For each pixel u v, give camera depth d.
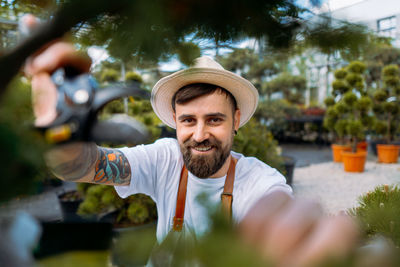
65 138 0.35
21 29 0.30
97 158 1.03
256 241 0.25
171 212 1.20
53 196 3.94
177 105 1.15
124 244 0.29
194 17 0.33
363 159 5.77
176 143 1.36
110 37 0.35
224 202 1.07
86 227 0.36
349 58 0.52
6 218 0.28
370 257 0.25
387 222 0.59
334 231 0.25
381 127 7.49
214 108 1.09
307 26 0.45
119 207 2.59
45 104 0.34
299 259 0.24
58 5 0.29
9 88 0.27
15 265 0.26
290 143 10.88
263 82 9.69
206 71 1.08
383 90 7.30
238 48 0.50
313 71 11.47
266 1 0.36
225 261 0.23
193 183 1.16
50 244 0.30
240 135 3.05
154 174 1.26
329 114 6.84
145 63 0.42
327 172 5.92
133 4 0.30
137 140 0.42
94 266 0.28
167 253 0.27
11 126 0.25
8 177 0.23
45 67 0.38
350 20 0.45
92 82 0.42
